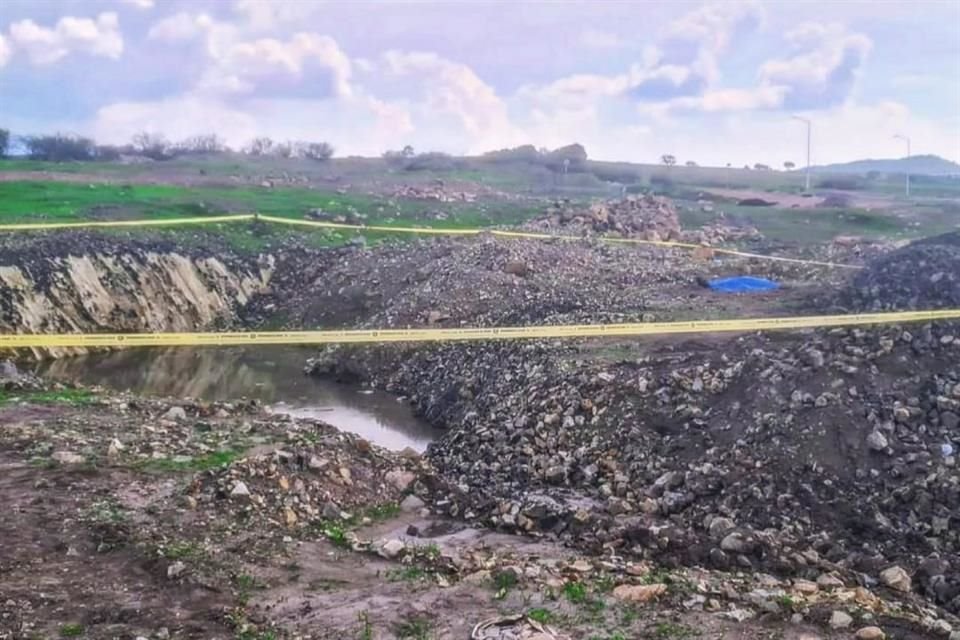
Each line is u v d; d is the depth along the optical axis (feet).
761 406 67.05
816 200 288.10
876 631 38.42
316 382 115.96
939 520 54.60
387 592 43.55
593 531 53.78
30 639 37.29
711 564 49.60
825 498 58.03
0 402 70.44
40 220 159.84
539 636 37.70
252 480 55.31
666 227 192.54
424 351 112.57
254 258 163.63
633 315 103.24
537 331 98.94
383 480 61.57
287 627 39.70
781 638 38.14
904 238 189.37
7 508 49.96
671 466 65.62
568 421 75.10
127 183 220.64
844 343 71.10
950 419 61.77
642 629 38.86
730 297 111.65
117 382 113.80
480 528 56.34
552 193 302.45
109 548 46.03
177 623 39.34
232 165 310.04
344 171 327.47
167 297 143.64
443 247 154.30
